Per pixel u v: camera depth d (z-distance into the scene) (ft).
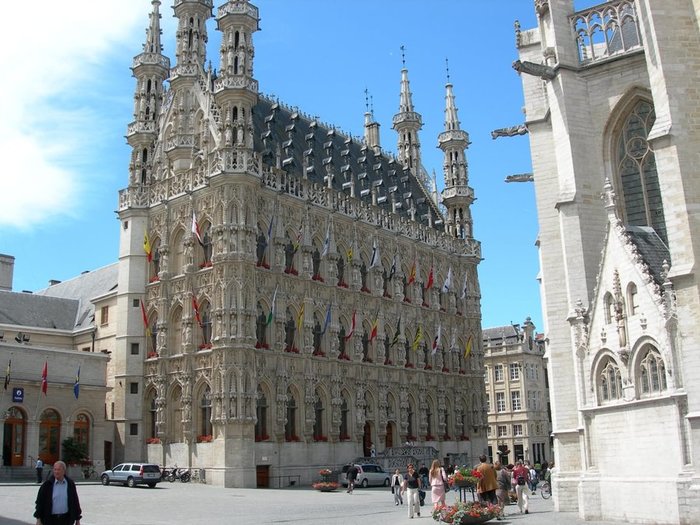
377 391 240.53
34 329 241.14
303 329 217.97
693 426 76.95
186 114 225.35
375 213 255.91
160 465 204.85
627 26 117.19
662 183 84.07
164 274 215.72
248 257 200.13
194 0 232.32
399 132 329.72
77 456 191.31
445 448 266.57
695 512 75.56
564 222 107.45
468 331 293.02
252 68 213.66
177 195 217.56
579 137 109.81
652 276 85.35
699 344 78.13
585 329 95.91
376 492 177.68
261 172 211.00
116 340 221.46
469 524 88.38
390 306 254.88
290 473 203.72
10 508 112.16
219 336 194.90
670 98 84.99
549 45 117.60
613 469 89.30
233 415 189.67
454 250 293.64
